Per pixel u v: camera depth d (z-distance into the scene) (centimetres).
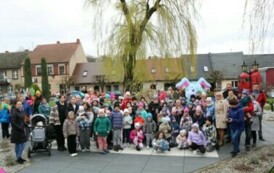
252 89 1383
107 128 1184
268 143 1299
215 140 1192
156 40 2045
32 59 5497
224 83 4941
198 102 1366
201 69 5069
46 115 1303
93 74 5181
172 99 1611
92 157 1120
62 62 5316
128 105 1349
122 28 2027
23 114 1054
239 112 1092
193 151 1169
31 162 1056
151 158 1105
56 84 5325
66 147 1270
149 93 1788
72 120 1152
